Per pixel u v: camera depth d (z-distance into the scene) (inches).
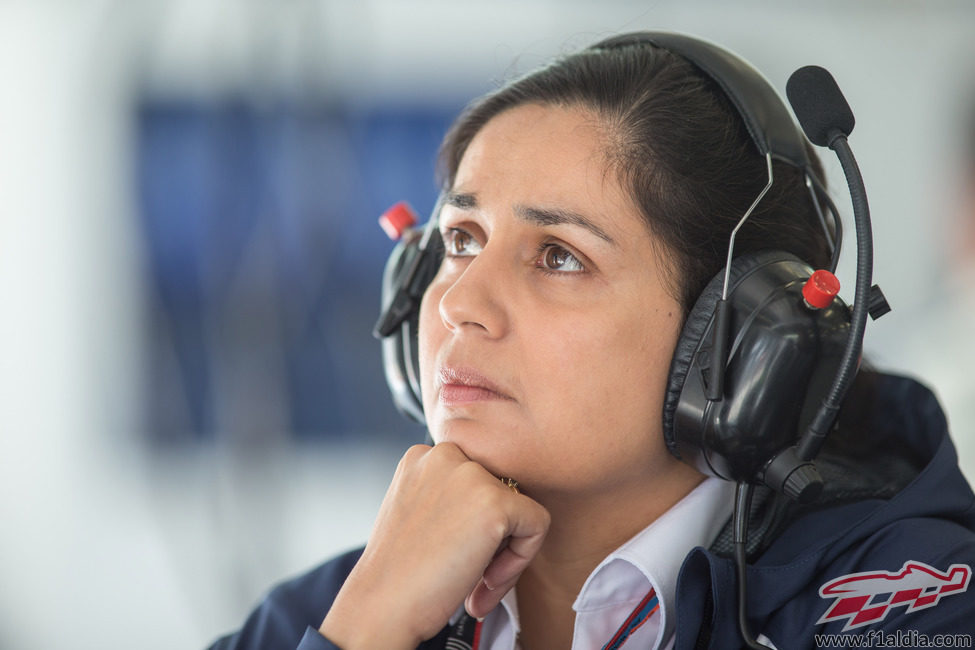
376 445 339.6
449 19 327.3
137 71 324.2
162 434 350.9
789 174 98.1
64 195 340.2
